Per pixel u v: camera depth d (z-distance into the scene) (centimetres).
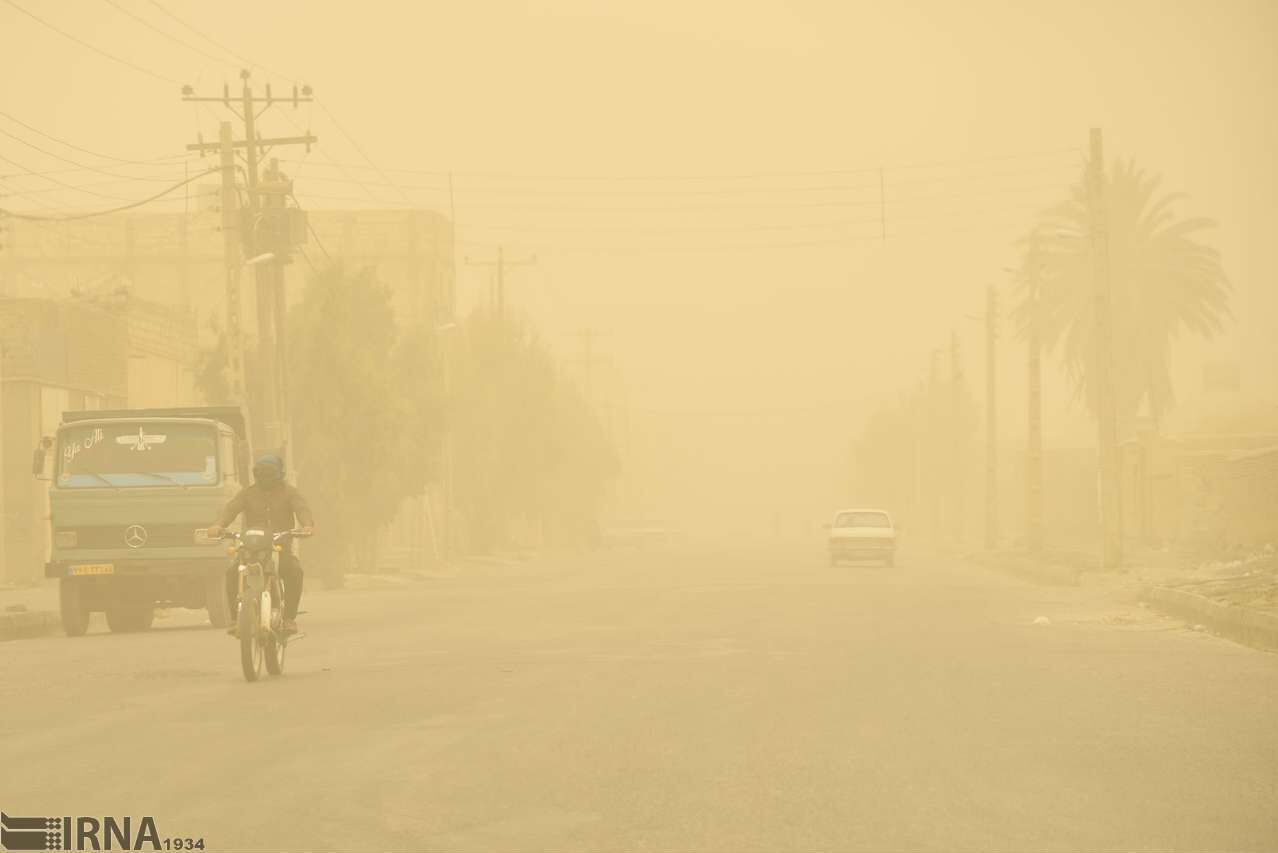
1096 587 5228
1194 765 1528
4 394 6153
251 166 5644
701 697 2077
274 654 2402
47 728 1834
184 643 3209
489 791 1411
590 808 1332
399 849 1188
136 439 3747
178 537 3700
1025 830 1231
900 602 4400
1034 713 1903
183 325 7988
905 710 1934
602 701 2045
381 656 2759
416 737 1736
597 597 4819
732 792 1395
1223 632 3228
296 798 1386
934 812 1302
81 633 3756
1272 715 1886
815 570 7256
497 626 3550
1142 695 2084
